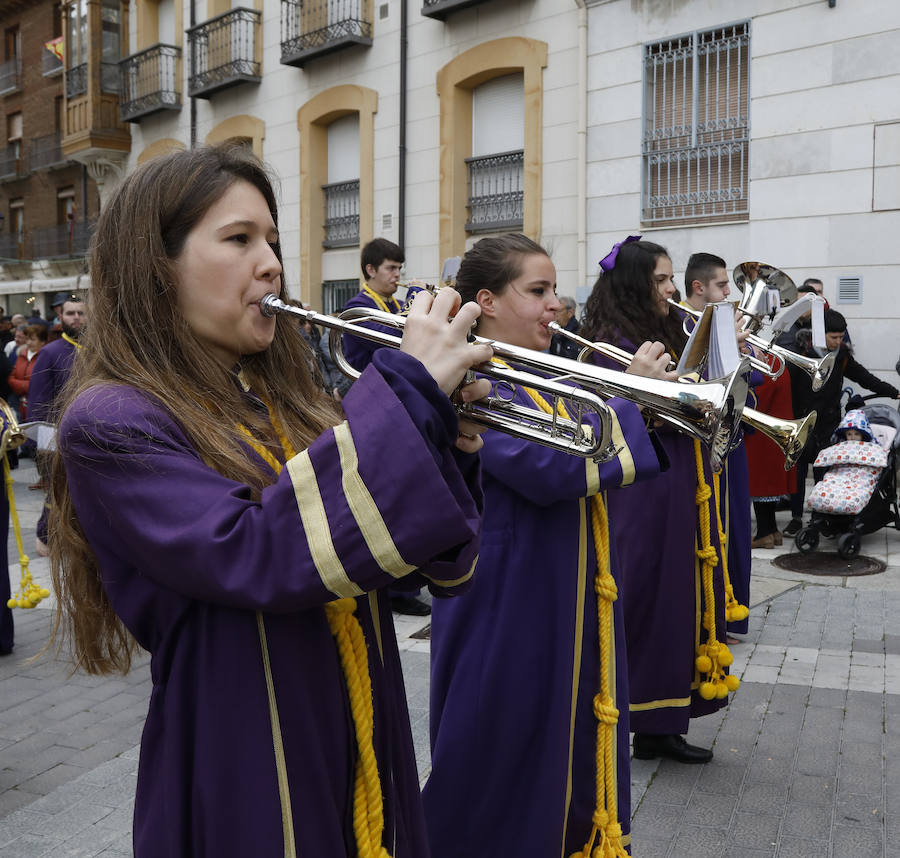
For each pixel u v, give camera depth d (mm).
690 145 9766
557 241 10922
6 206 25078
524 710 2234
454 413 1220
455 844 2277
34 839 2932
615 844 2180
